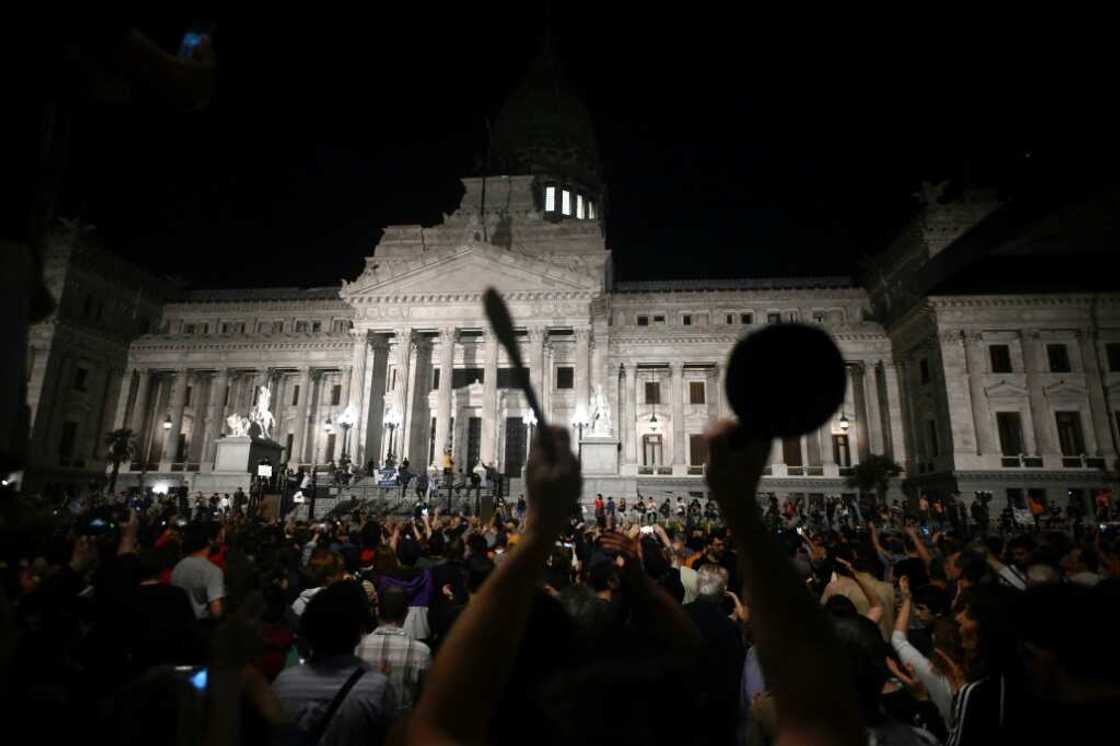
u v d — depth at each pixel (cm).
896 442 6406
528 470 163
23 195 217
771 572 154
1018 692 381
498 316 173
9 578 559
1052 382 5544
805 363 126
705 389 7106
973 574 929
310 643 565
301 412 7281
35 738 324
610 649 182
